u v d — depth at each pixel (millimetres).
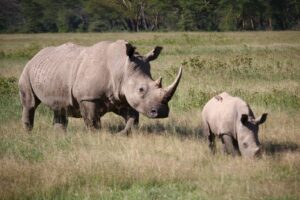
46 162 32500
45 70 41156
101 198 27312
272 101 50594
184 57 93062
